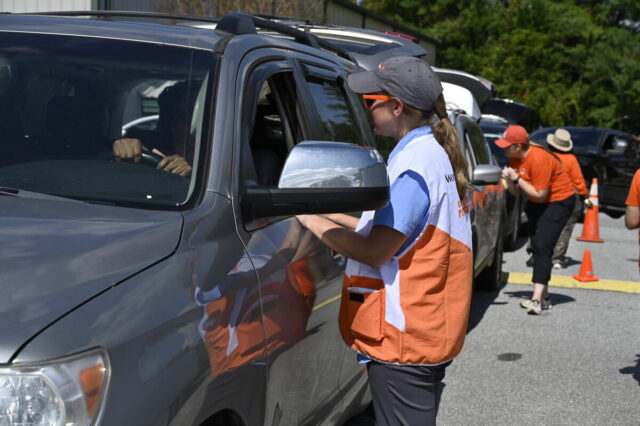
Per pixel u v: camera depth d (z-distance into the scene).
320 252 3.21
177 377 2.06
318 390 3.21
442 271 2.89
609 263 11.90
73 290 1.97
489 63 48.97
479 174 7.47
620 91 47.69
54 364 1.80
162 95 2.87
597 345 7.14
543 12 50.16
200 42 3.08
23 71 3.00
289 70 3.43
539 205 8.12
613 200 18.80
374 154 2.65
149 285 2.12
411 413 2.94
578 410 5.46
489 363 6.51
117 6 13.61
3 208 2.36
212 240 2.46
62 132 2.81
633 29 54.34
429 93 2.96
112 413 1.86
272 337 2.64
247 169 2.79
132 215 2.41
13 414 1.76
